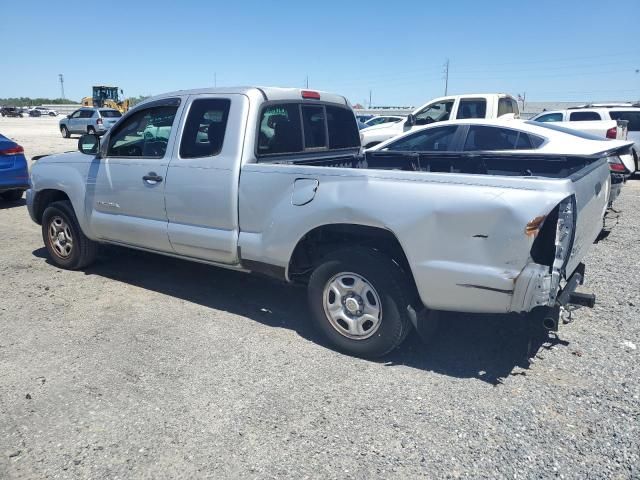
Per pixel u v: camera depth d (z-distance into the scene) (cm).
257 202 426
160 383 362
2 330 446
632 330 439
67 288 549
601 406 332
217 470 279
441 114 1244
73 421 319
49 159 610
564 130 830
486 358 398
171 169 477
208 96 467
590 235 415
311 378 370
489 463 282
